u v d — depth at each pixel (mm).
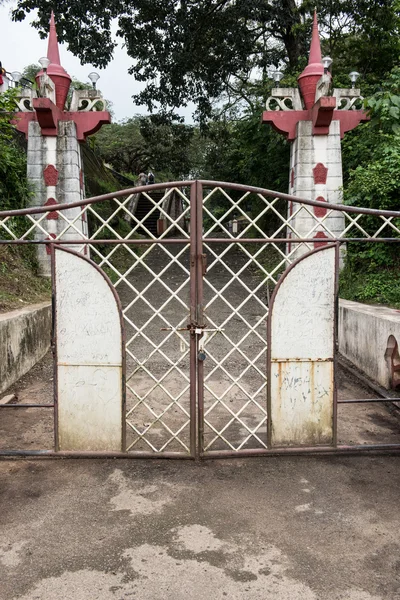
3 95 9016
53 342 3936
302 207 3955
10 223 9500
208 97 18688
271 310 3963
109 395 3971
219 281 12820
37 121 10977
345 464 3949
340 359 7438
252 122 15094
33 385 6211
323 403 4070
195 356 3945
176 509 3260
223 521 3115
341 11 14484
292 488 3555
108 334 3926
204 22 16953
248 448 4156
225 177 21859
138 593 2465
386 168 9148
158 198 23641
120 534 2973
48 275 10250
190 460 3998
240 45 16703
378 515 3203
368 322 6473
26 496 3438
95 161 20219
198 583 2537
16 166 10258
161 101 18734
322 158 11320
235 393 5836
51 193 10977
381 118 9477
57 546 2855
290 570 2641
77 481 3652
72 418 4008
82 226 11031
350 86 13305
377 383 6141
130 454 3984
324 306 3988
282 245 14977
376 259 9172
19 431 4715
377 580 2568
